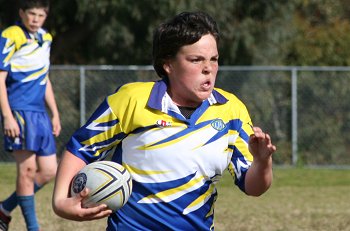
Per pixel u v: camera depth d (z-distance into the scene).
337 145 47.53
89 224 24.75
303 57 61.97
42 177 22.33
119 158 11.24
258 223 25.28
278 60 57.66
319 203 31.30
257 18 56.25
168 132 11.05
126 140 11.16
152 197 11.14
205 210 11.40
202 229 11.41
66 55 59.28
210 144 11.17
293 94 45.78
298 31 62.47
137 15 52.50
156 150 11.03
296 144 46.53
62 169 11.03
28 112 21.88
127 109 11.03
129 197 11.03
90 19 54.06
